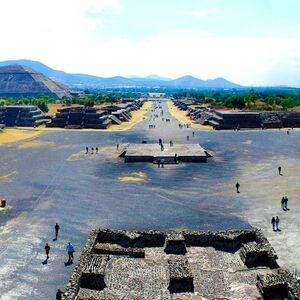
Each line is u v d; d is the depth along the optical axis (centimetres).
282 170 7725
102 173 7619
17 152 9906
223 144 11075
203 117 17362
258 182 6831
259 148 10300
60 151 10075
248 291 3092
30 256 3922
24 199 5903
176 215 5156
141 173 7619
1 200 5600
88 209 5438
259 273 3412
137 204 5653
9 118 16088
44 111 19988
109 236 4084
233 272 3434
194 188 6494
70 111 15862
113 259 3706
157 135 13200
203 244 4028
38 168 8050
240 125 14862
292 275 3167
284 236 4356
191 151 9319
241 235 4012
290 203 5619
